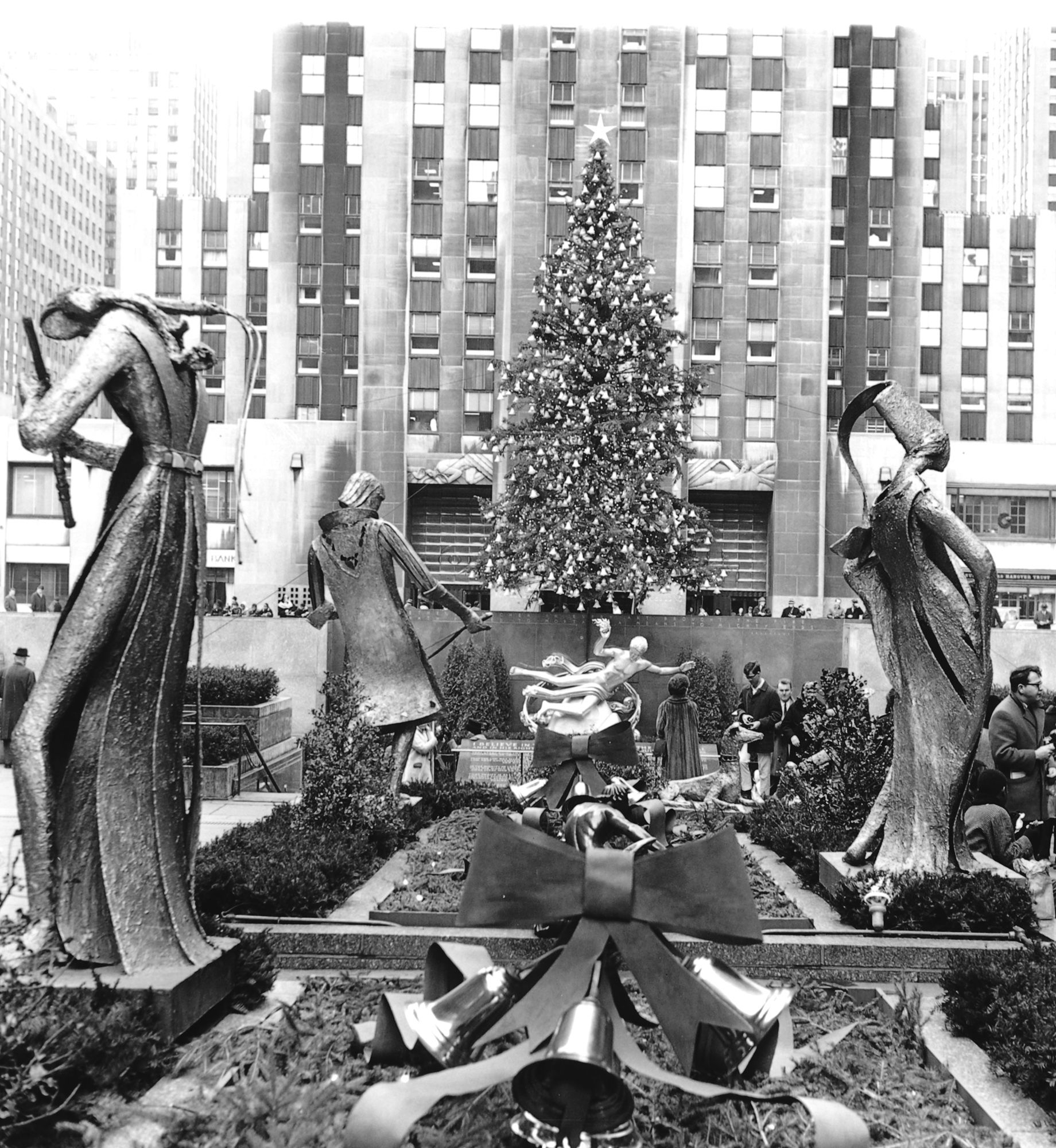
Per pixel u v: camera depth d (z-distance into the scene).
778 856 10.24
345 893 8.37
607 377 28.94
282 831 9.52
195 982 5.12
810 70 51.88
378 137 51.69
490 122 52.38
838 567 52.09
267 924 7.44
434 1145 3.92
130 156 159.75
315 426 52.38
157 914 5.25
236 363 59.03
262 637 23.03
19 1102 4.15
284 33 57.78
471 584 51.31
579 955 3.78
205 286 61.19
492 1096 4.22
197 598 5.57
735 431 51.19
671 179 50.97
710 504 52.34
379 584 11.70
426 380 51.97
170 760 5.46
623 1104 3.73
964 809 7.98
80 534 48.62
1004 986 5.55
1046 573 53.19
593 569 28.94
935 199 62.62
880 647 8.16
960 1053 5.45
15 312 107.06
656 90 51.19
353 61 57.84
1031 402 60.06
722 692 24.92
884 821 8.19
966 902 7.29
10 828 11.55
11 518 48.56
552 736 10.86
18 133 107.88
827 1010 6.26
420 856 9.90
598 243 29.86
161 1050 4.79
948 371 59.84
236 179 72.94
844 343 57.19
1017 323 60.28
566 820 4.84
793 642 26.20
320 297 57.59
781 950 7.02
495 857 3.96
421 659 11.83
